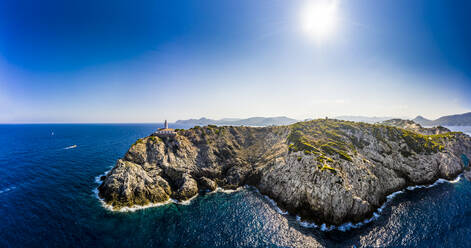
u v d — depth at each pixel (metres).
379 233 43.78
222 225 46.31
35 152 114.00
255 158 82.62
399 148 79.00
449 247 39.38
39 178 69.44
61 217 45.94
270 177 65.44
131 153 65.62
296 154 67.12
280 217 50.62
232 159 80.19
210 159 76.62
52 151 117.62
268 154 81.81
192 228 44.78
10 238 38.50
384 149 77.38
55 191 58.97
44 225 42.75
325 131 90.62
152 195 56.31
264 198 61.16
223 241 40.78
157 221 46.88
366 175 58.50
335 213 48.56
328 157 63.50
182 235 42.16
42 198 54.47
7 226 41.97
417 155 77.12
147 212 50.56
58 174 73.69
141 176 59.12
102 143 152.38
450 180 73.25
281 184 61.06
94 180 68.19
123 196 53.72
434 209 53.34
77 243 37.91
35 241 37.97
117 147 133.75
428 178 71.25
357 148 77.19
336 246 39.88
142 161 65.44
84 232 41.22
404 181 67.88
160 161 67.44
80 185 63.66
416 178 70.00
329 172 54.47
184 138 80.94
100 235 40.66
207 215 50.44
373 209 52.94
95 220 45.62
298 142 76.56
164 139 75.62
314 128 96.62
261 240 41.47
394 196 60.78
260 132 104.81
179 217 49.06
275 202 58.66
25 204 51.12
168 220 47.56
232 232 43.78
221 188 67.69
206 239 41.22
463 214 50.78
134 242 39.16
